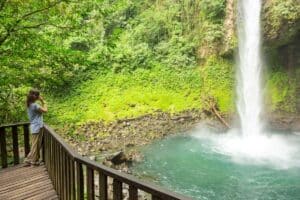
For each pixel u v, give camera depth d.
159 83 26.08
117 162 15.86
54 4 8.17
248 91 25.44
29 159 8.40
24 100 11.02
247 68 25.45
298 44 24.03
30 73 9.67
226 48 25.91
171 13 29.50
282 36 23.14
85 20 9.30
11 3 7.80
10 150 10.79
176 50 28.02
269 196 11.91
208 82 26.28
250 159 16.36
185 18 29.30
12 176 7.63
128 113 23.39
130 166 15.66
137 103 24.36
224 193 12.30
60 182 6.17
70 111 23.09
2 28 8.27
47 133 7.84
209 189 12.70
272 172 14.37
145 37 28.95
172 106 24.62
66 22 9.02
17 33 8.48
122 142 19.67
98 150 18.22
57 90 24.28
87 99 24.14
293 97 24.78
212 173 14.48
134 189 3.23
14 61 9.40
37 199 6.32
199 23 27.95
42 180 7.38
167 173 14.59
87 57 10.45
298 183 12.99
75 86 24.77
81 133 20.69
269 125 23.67
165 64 27.34
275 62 25.95
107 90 25.03
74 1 8.41
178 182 13.48
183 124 23.09
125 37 28.91
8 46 8.91
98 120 22.44
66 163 5.51
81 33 9.61
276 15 22.62
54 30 9.16
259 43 24.44
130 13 30.52
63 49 9.41
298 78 24.86
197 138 20.62
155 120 23.06
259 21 24.00
